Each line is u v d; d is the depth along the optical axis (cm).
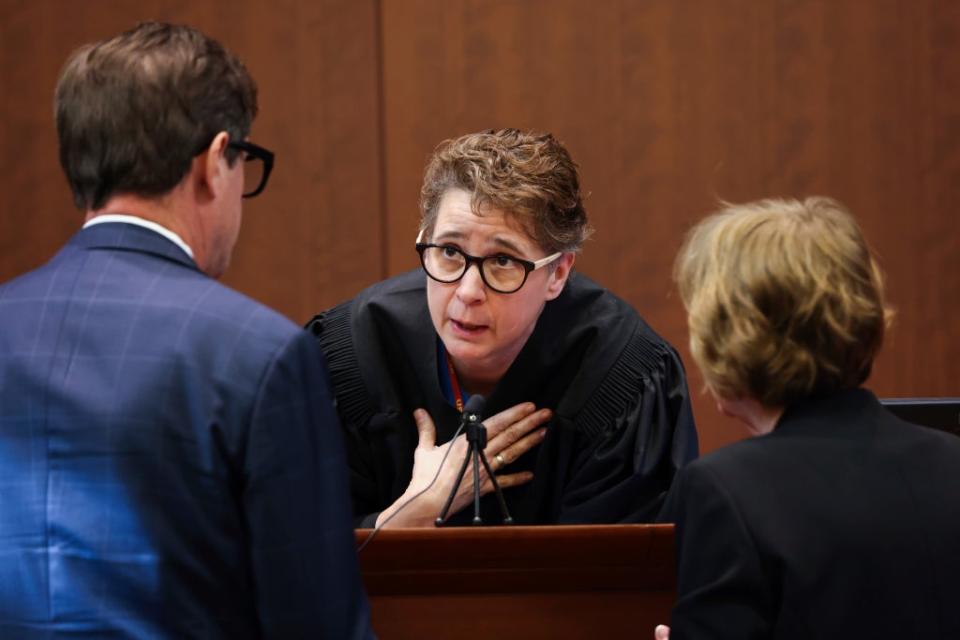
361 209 1495
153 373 405
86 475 399
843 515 401
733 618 396
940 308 1494
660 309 1492
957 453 426
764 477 411
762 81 1473
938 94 1473
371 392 734
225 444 400
